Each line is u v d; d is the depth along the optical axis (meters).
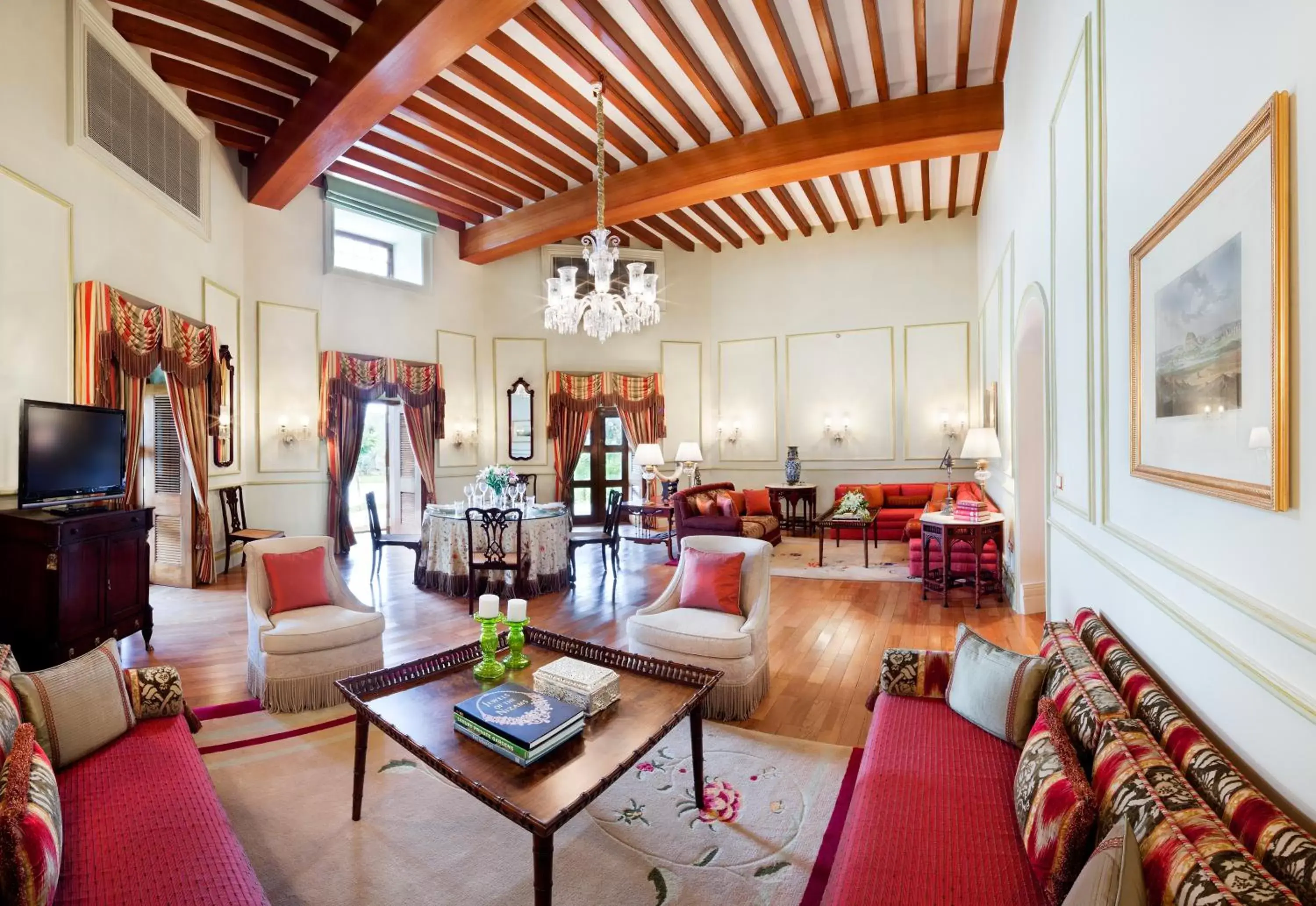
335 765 2.65
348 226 7.85
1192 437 1.60
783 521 9.19
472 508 5.40
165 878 1.48
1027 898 1.40
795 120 5.87
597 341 9.62
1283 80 1.19
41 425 3.35
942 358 8.80
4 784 1.42
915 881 1.47
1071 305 2.96
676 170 6.45
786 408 9.66
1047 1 3.41
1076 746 1.68
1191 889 0.97
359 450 7.61
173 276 5.23
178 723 2.29
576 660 2.56
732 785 2.50
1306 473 1.12
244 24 4.61
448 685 2.42
